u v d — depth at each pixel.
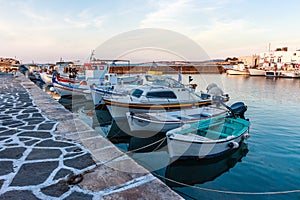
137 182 2.40
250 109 12.77
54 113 6.21
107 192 2.20
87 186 2.31
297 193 4.18
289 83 30.33
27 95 10.34
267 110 12.47
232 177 4.85
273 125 9.21
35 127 4.70
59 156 3.12
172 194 2.18
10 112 6.34
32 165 2.82
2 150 3.35
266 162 5.55
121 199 2.08
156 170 4.89
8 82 18.59
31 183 2.37
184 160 5.12
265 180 4.70
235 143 5.55
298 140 7.25
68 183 2.37
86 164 2.86
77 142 3.73
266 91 21.48
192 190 4.31
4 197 2.10
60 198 2.10
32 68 39.03
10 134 4.19
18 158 3.05
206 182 4.65
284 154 6.06
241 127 6.78
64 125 4.86
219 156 5.41
